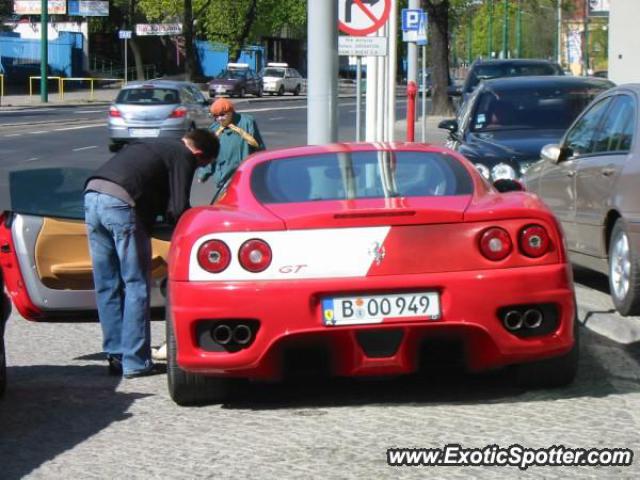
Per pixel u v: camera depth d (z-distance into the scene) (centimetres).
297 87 7519
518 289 621
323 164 712
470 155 1284
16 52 7244
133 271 770
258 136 1196
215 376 647
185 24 7125
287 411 666
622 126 970
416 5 2494
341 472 543
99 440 617
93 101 5834
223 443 601
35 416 675
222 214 645
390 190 677
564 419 627
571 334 643
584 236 1006
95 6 6288
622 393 684
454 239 621
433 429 613
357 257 616
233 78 6788
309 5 1191
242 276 619
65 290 910
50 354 866
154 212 779
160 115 2928
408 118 2041
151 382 761
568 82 1477
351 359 625
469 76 2758
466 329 620
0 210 1764
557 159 1056
